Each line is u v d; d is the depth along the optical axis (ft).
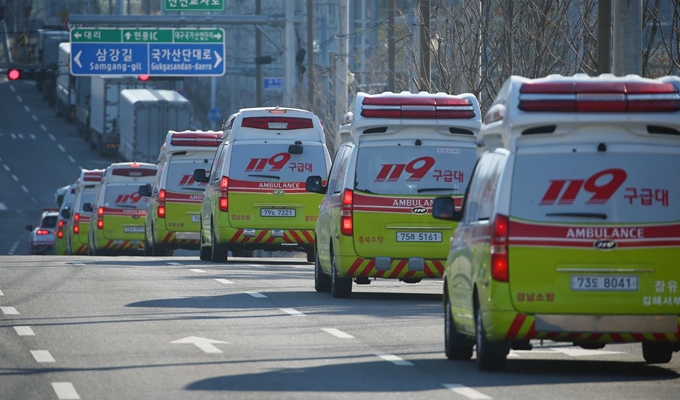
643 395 63.82
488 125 73.97
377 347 81.92
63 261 171.73
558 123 68.85
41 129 552.41
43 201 432.25
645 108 68.90
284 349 80.33
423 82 190.29
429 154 112.57
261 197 157.99
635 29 121.39
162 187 192.95
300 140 158.92
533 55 174.70
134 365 72.95
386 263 111.86
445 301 79.05
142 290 121.39
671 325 68.85
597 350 82.94
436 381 68.18
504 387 66.18
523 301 68.54
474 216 74.33
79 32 287.07
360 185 112.16
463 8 185.88
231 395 63.05
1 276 139.13
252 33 483.92
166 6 278.67
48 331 88.69
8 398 62.18
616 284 68.64
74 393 63.52
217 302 110.22
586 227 68.64
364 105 112.37
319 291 122.83
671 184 69.15
